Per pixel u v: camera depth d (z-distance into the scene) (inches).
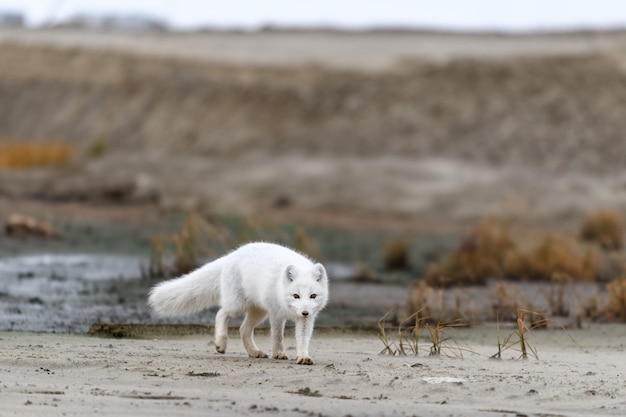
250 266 1584.6
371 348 1800.0
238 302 1594.5
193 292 1638.8
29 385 1253.1
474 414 1150.3
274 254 1587.1
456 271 3302.2
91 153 7450.8
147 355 1557.6
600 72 7573.8
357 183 6117.1
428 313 2277.3
